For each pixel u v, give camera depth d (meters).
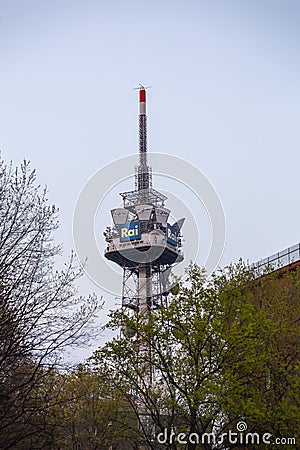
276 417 36.84
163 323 40.25
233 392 36.50
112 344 40.12
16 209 32.22
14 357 32.44
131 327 40.38
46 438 33.47
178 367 38.75
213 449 37.81
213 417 36.34
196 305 40.31
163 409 39.94
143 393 38.81
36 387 35.56
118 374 39.94
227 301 40.09
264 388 40.78
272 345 40.69
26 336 31.38
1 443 29.88
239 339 37.91
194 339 39.31
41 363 32.38
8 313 31.02
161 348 39.75
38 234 32.75
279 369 39.25
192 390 37.47
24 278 31.92
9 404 31.88
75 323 37.03
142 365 40.31
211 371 38.56
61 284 33.66
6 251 31.75
